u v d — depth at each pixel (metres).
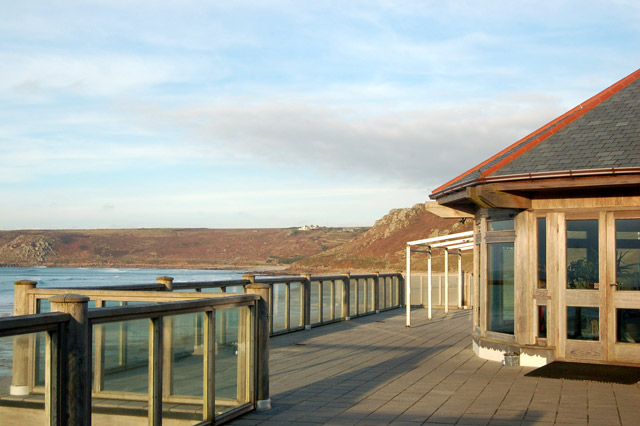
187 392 5.64
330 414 6.61
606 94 11.02
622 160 8.70
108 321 4.61
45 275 103.38
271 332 13.73
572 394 7.57
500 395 7.54
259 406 6.85
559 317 9.50
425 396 7.51
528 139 11.54
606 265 9.23
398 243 100.56
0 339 3.79
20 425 4.07
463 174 11.56
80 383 4.22
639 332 9.05
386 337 13.71
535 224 9.72
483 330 10.73
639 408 6.84
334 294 17.27
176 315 5.48
